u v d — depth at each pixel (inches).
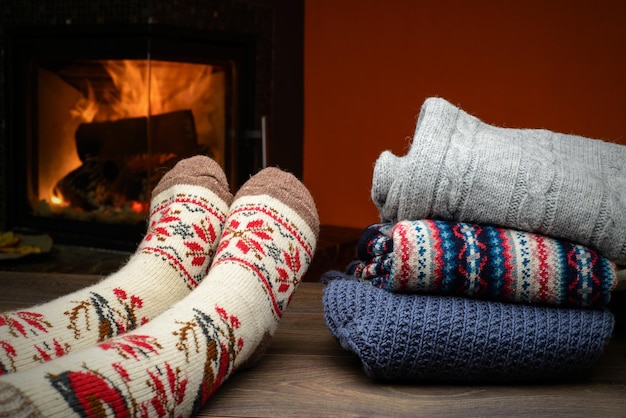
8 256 92.4
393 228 32.4
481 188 31.7
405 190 32.3
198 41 102.0
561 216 31.4
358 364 35.0
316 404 30.1
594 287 31.4
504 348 31.4
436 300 32.0
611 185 33.2
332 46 119.6
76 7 100.0
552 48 103.0
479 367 31.6
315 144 123.4
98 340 31.7
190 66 101.3
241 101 111.0
